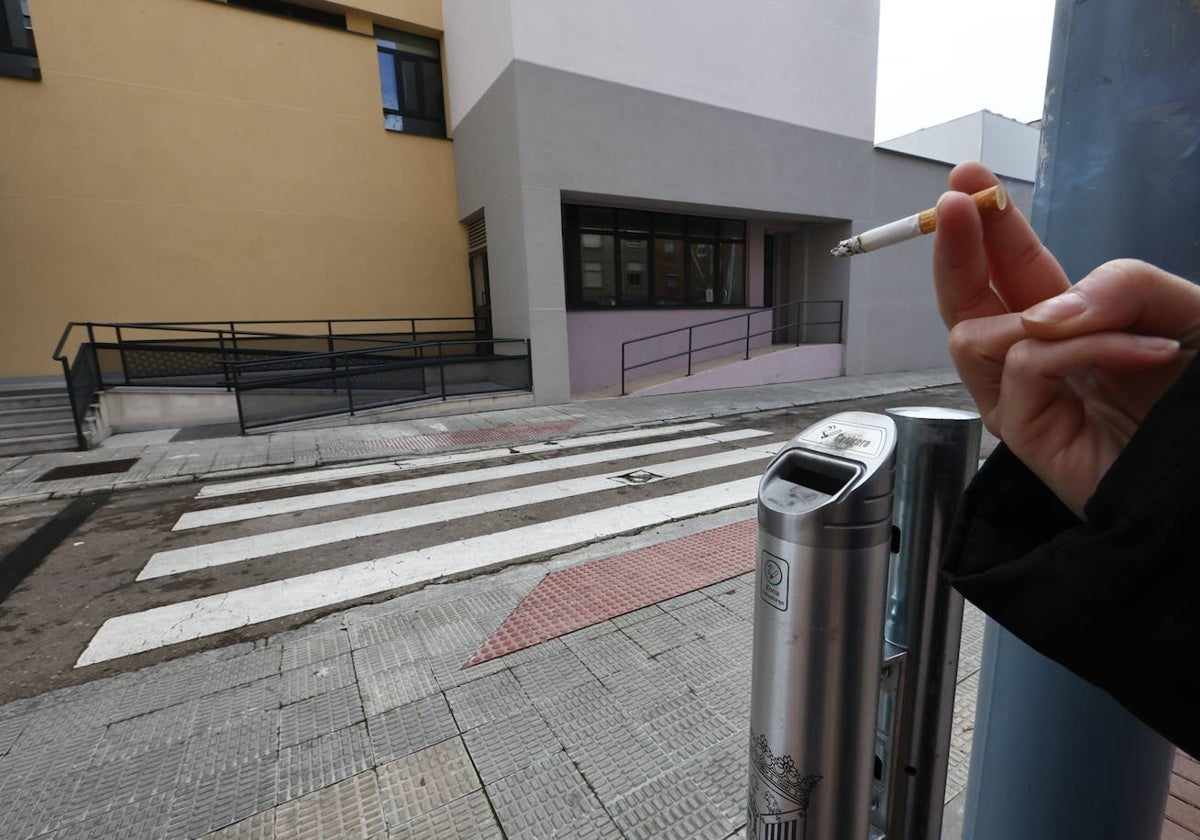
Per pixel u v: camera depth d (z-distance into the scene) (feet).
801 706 3.18
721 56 39.58
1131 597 1.60
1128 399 1.79
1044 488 2.20
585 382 42.11
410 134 43.47
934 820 4.24
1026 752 3.48
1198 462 1.45
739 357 47.47
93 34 34.14
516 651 10.21
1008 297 2.21
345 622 11.44
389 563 14.12
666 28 37.19
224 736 8.30
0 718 8.82
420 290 44.88
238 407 28.99
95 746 8.17
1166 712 1.58
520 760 7.68
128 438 28.37
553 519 16.84
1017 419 1.92
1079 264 3.16
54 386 32.22
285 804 7.09
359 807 7.02
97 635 11.18
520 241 34.68
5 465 23.43
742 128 41.06
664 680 9.29
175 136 36.58
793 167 43.86
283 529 16.57
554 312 35.81
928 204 52.85
